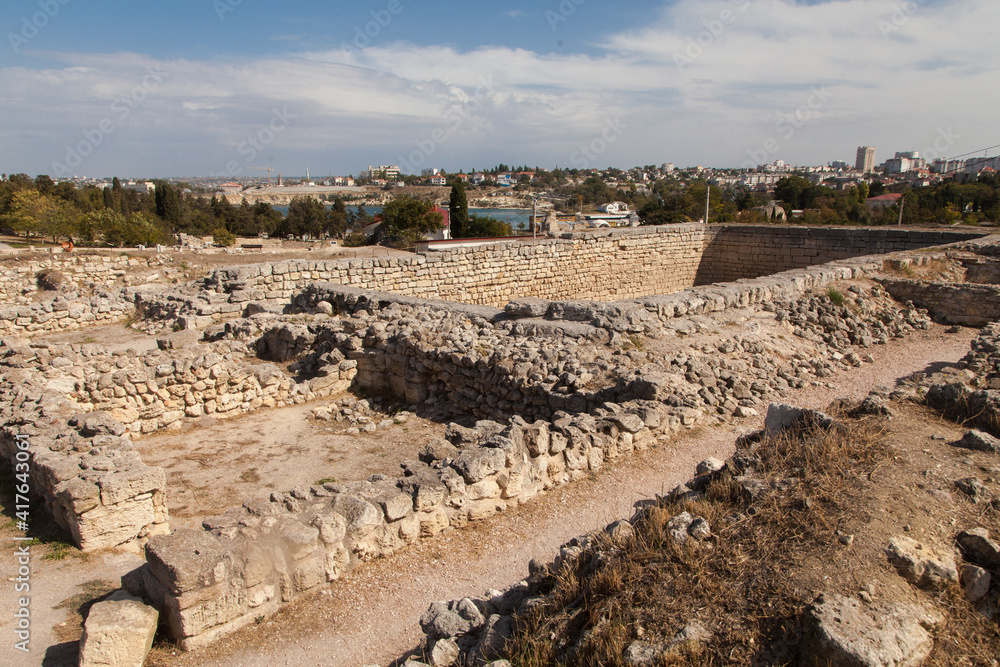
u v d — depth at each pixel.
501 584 5.87
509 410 10.62
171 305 18.27
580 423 8.27
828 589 3.64
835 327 14.99
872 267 19.38
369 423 11.23
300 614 5.37
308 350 14.64
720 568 4.05
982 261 19.80
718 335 12.77
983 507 4.34
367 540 6.00
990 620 3.66
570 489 7.72
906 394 6.70
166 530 7.31
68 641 5.04
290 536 5.47
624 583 4.15
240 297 17.88
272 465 9.59
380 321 14.16
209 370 11.47
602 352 11.30
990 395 5.91
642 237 27.70
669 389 9.93
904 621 3.39
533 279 24.09
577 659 3.76
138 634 4.60
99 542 6.66
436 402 12.04
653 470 8.23
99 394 10.35
